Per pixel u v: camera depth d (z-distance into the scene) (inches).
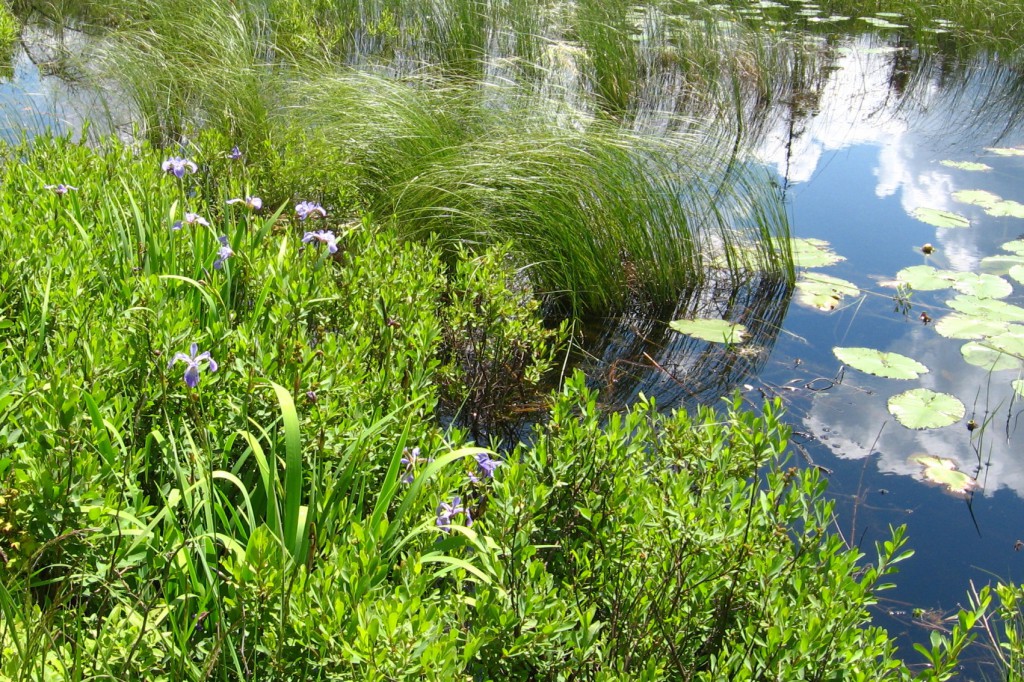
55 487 78.2
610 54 354.9
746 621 87.6
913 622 119.1
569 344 168.1
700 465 97.6
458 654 77.2
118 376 100.7
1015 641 92.7
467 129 245.4
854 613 80.4
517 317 159.0
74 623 75.1
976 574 128.4
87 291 121.4
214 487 86.1
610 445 95.6
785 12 538.6
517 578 83.7
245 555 73.8
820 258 231.5
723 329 194.5
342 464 95.8
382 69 335.3
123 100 288.7
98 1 406.6
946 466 151.9
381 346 133.9
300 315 125.6
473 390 158.9
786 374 182.2
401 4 397.7
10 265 120.6
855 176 295.4
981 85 405.7
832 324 203.8
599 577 88.0
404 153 226.8
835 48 461.7
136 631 71.0
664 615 83.0
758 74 383.9
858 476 149.4
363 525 83.2
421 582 74.7
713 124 335.3
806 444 157.4
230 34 324.5
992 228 257.9
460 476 95.8
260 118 249.0
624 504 91.3
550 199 201.5
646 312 206.8
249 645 75.4
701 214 233.9
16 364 107.1
